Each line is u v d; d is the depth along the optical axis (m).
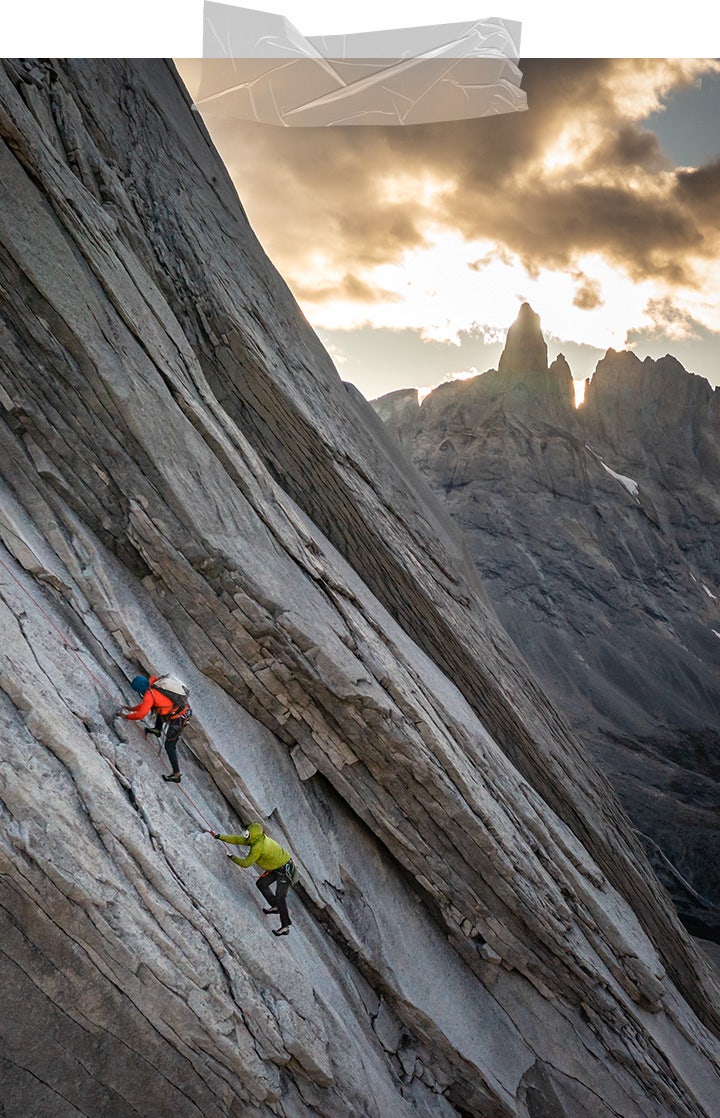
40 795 7.52
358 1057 10.19
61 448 10.45
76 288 10.65
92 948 7.68
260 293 21.17
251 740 11.61
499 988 13.73
